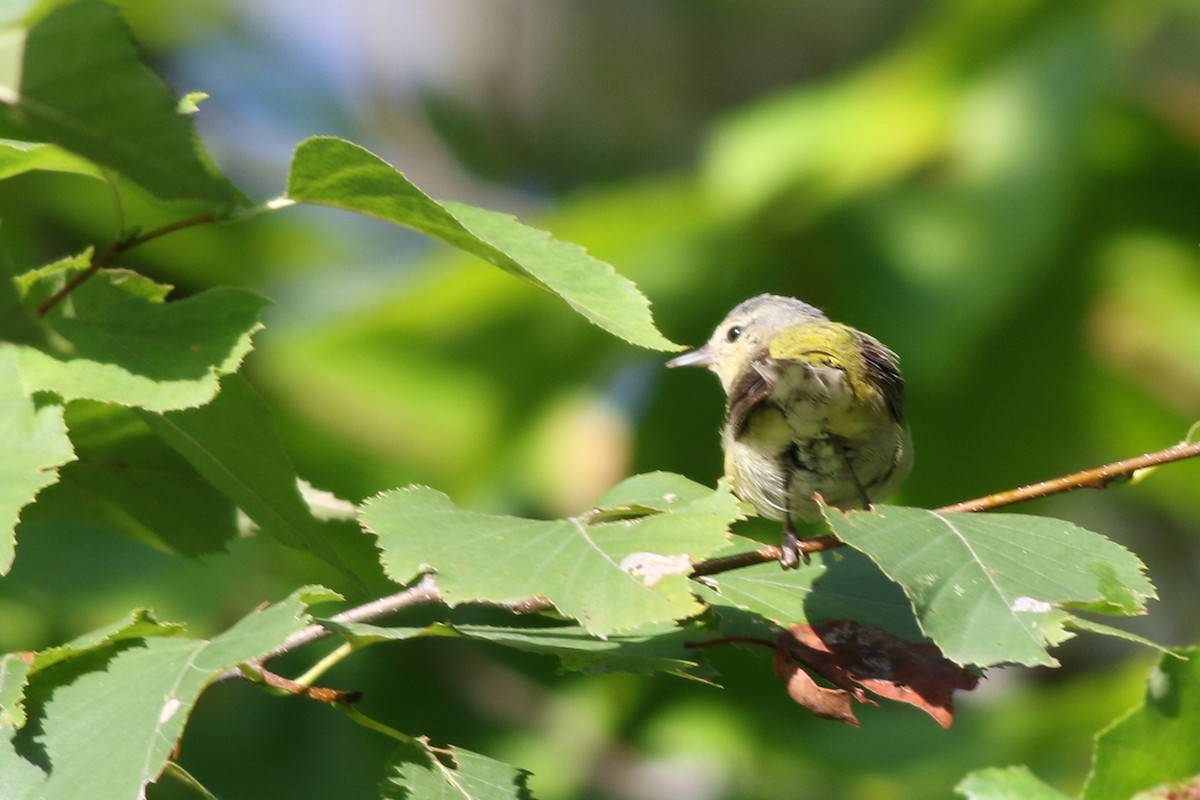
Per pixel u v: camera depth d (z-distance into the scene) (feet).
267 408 15.31
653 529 14.28
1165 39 45.44
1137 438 43.29
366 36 55.88
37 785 13.52
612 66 57.11
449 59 56.80
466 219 15.29
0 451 14.14
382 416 41.24
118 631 14.78
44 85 11.45
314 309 46.85
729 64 57.41
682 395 41.11
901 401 22.79
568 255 15.05
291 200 14.21
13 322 11.17
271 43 55.31
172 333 14.43
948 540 14.47
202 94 13.14
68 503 17.97
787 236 39.55
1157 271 41.01
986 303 38.04
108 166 11.75
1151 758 19.13
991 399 42.75
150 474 17.51
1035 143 38.37
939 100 39.29
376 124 56.13
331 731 34.22
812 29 57.06
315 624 14.70
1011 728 38.45
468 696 37.47
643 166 57.36
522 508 41.34
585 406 42.32
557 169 57.16
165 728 13.44
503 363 41.42
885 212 39.09
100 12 11.39
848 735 39.58
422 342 40.98
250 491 16.12
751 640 16.19
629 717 39.83
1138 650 46.60
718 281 39.88
